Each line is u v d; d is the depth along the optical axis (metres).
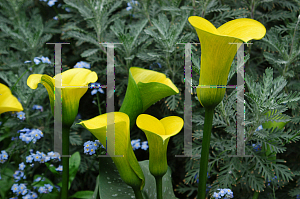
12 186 1.55
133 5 1.71
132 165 1.31
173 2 1.66
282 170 1.45
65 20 2.02
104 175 1.43
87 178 1.74
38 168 1.74
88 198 1.56
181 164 1.72
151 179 1.45
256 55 1.72
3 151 1.58
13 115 1.66
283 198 1.59
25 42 1.75
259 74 1.70
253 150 1.50
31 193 1.56
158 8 1.78
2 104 1.21
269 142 1.46
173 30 1.58
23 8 1.94
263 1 1.64
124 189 1.42
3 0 1.85
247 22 1.29
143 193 1.43
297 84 1.60
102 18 1.71
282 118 1.44
